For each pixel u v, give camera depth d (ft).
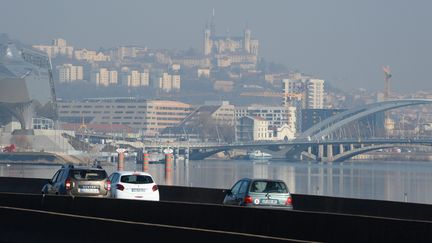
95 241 223.92
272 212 255.29
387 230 224.53
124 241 216.13
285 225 251.19
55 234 236.84
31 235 244.63
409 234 218.79
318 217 242.37
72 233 231.30
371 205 352.49
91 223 226.17
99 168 365.81
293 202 385.91
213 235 197.88
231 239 194.08
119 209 302.86
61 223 235.61
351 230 233.35
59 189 361.71
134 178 363.97
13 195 341.21
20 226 249.14
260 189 313.32
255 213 260.83
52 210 324.80
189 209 283.18
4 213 255.70
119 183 361.92
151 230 210.59
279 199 312.91
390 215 344.90
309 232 244.22
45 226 240.73
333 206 367.25
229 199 326.44
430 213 330.54
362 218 231.09
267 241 187.52
